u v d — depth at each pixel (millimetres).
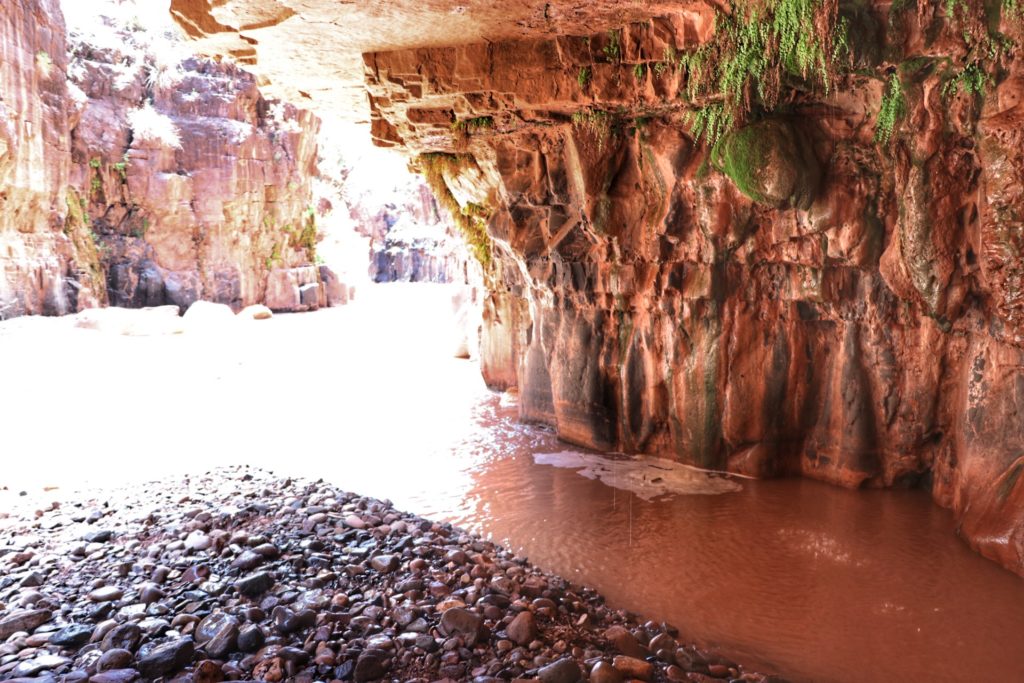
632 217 9727
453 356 21109
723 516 8406
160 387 16641
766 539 7777
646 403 10492
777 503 8742
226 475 9602
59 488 9148
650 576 7000
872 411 8953
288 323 30969
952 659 5559
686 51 7969
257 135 34812
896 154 7602
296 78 10609
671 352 9938
